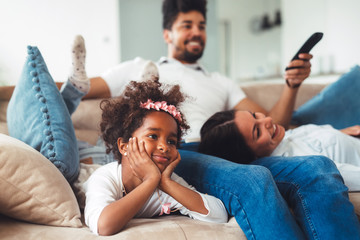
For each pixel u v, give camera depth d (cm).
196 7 202
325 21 470
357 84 186
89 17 426
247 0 495
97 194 89
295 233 78
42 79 109
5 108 145
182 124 111
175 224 83
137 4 430
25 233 77
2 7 403
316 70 471
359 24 423
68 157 102
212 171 103
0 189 80
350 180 112
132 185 99
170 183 92
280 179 100
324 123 183
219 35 488
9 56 405
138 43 432
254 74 503
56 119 105
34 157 85
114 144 107
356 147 140
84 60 131
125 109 106
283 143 140
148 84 111
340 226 81
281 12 503
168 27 208
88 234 78
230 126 135
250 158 136
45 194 83
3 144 82
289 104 178
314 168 94
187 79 186
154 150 95
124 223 80
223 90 196
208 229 82
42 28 413
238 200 89
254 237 82
